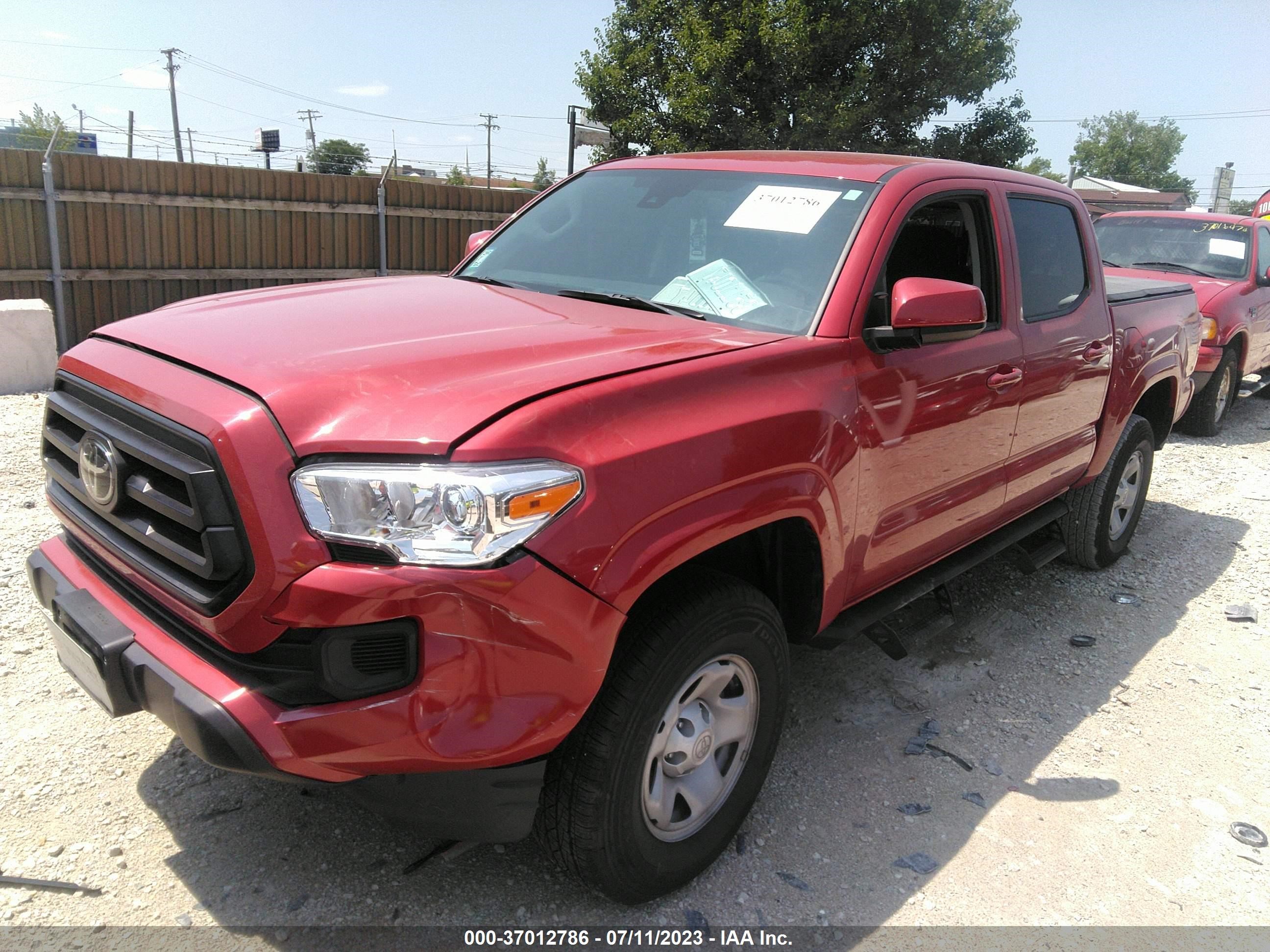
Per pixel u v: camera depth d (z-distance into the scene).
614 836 2.29
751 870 2.75
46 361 8.23
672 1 21.22
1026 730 3.64
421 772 2.04
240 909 2.44
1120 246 10.11
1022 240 3.83
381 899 2.51
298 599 1.94
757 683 2.69
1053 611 4.77
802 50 18.78
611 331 2.63
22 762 2.93
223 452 1.98
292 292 3.08
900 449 3.01
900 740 3.50
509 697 2.02
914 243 3.34
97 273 11.29
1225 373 8.79
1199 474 7.55
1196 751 3.57
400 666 1.99
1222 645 4.50
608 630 2.11
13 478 5.53
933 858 2.87
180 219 11.95
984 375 3.38
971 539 3.81
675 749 2.47
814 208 3.15
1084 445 4.48
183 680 2.07
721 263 3.12
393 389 2.10
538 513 1.99
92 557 2.55
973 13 20.17
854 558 2.96
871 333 2.88
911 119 19.94
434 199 14.38
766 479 2.47
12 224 10.64
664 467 2.21
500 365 2.26
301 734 1.96
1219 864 2.94
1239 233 9.61
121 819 2.72
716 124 20.06
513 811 2.19
